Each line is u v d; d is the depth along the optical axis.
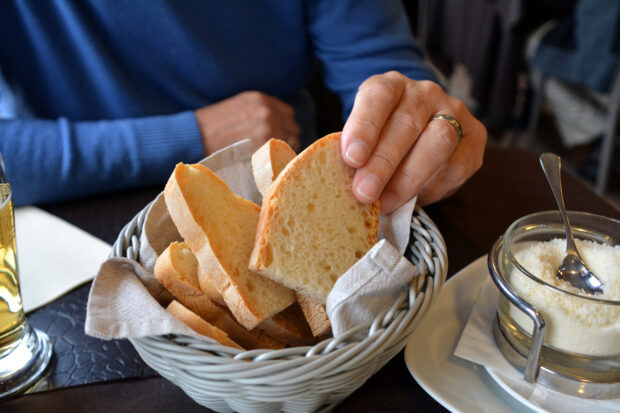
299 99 0.75
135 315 0.32
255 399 0.31
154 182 0.59
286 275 0.35
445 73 1.48
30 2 0.59
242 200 0.39
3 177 0.37
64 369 0.37
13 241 0.37
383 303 0.33
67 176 0.54
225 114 0.62
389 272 0.32
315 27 0.66
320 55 0.69
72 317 0.41
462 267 0.45
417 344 0.37
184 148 0.59
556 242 0.37
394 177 0.40
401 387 0.35
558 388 0.34
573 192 0.53
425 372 0.35
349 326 0.33
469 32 1.26
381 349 0.31
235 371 0.30
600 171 1.14
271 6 0.64
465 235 0.48
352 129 0.39
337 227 0.38
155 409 0.35
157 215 0.39
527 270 0.35
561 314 0.33
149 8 0.59
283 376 0.30
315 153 0.38
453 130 0.41
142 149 0.57
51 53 0.62
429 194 0.48
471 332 0.37
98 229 0.50
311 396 0.32
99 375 0.37
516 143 1.40
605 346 0.33
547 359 0.34
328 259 0.36
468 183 0.55
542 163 0.40
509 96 1.24
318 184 0.38
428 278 0.34
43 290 0.43
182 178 0.36
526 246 0.37
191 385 0.32
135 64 0.63
